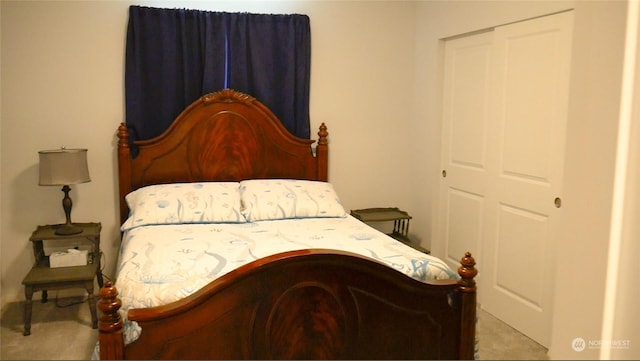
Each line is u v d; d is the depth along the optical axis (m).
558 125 2.77
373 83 4.07
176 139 3.60
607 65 0.88
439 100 3.86
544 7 2.79
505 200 3.21
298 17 3.77
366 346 2.14
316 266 2.02
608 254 0.90
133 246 2.64
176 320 1.89
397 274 2.11
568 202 0.95
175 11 3.52
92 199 3.54
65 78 3.40
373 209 4.11
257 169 3.80
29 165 3.40
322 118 3.99
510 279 3.19
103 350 1.83
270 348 2.02
